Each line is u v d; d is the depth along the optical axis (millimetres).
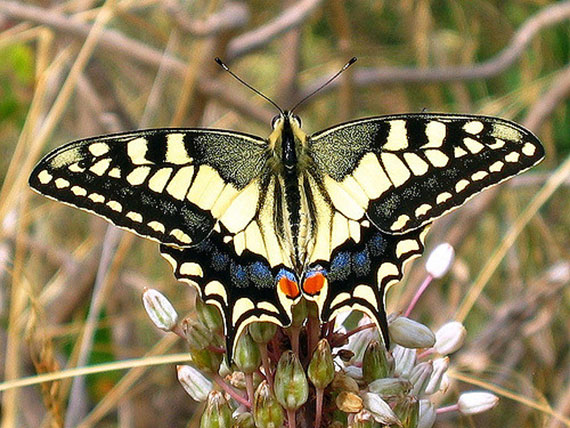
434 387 417
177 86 614
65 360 538
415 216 413
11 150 603
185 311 553
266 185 418
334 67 635
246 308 401
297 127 423
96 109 528
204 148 417
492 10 645
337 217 416
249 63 653
